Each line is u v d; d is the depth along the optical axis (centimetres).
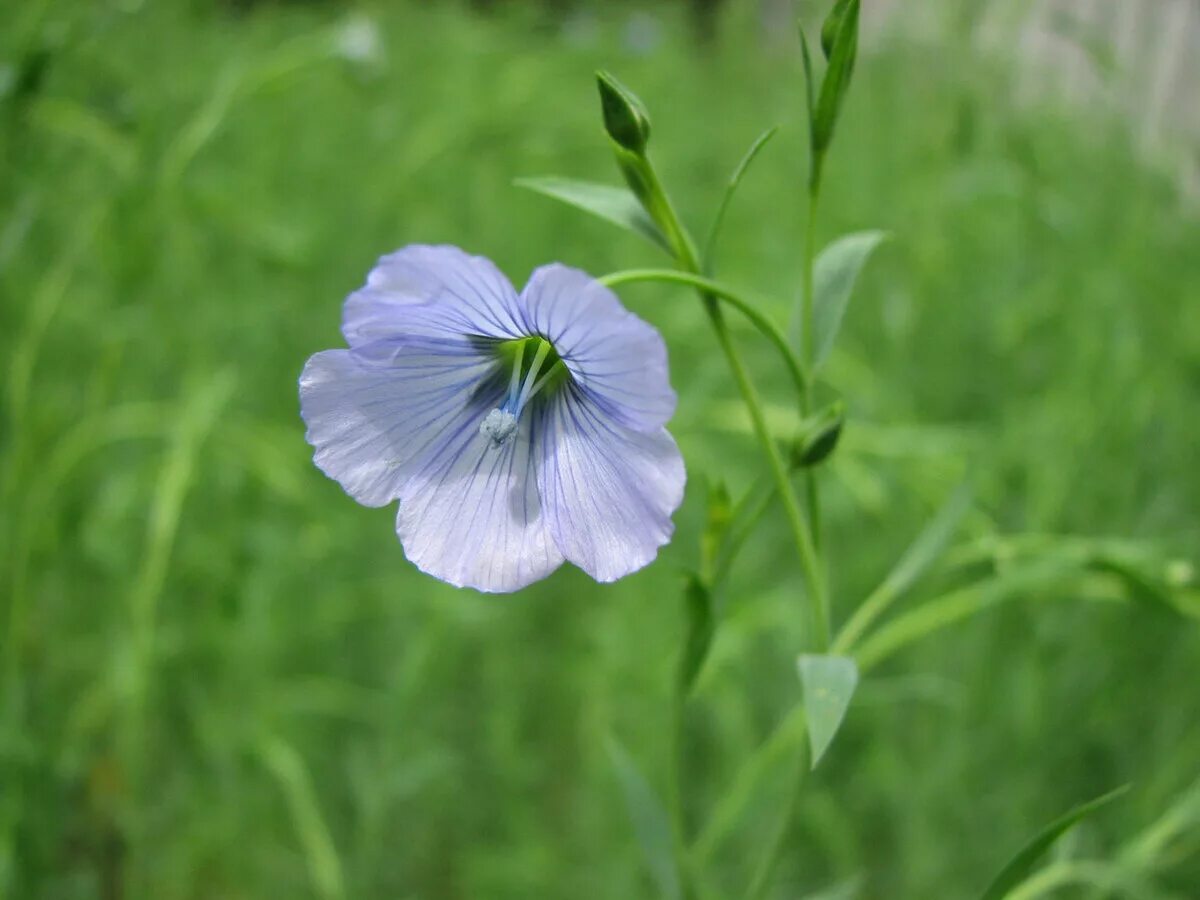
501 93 30
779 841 13
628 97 12
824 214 28
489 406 12
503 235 26
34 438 18
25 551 17
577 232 26
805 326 12
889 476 20
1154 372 21
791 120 33
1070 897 17
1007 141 24
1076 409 20
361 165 27
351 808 19
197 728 18
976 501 19
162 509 17
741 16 37
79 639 19
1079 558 15
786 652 19
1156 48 25
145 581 16
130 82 22
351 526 20
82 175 21
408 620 19
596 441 11
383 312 11
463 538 12
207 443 19
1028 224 24
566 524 11
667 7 44
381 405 12
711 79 38
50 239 20
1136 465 20
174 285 20
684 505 21
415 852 19
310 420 11
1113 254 24
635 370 10
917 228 24
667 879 13
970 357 24
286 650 19
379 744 19
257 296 22
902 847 18
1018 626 19
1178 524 20
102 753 18
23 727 16
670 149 31
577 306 10
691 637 13
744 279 25
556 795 20
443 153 27
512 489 12
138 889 17
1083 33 24
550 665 21
